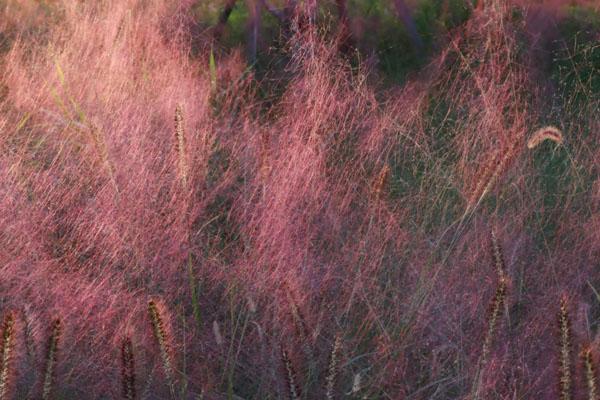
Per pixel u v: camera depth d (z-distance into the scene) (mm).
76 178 5051
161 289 4277
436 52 7660
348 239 4668
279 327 3791
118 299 4051
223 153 5676
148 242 4441
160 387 3627
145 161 5129
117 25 6918
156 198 4855
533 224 5008
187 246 4453
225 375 3787
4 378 2871
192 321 4113
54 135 5477
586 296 4305
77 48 6703
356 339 3920
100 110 5711
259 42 7602
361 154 5543
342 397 3605
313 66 6426
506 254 4543
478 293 4176
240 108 6488
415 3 8219
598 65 7438
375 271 4398
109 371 3721
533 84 6820
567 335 2877
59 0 7746
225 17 7723
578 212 5051
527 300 4254
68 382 3664
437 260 4551
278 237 4438
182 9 7906
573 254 4602
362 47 7648
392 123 5891
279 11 7621
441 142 5930
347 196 5094
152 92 6172
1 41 7230
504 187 5094
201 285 4336
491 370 3625
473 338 3891
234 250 4621
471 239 4594
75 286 4129
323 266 4395
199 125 5832
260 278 4168
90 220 4629
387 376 3678
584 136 6008
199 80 6707
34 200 4852
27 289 4125
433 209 5078
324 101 5926
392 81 7160
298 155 5078
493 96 6141
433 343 3920
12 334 2865
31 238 4500
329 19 7766
